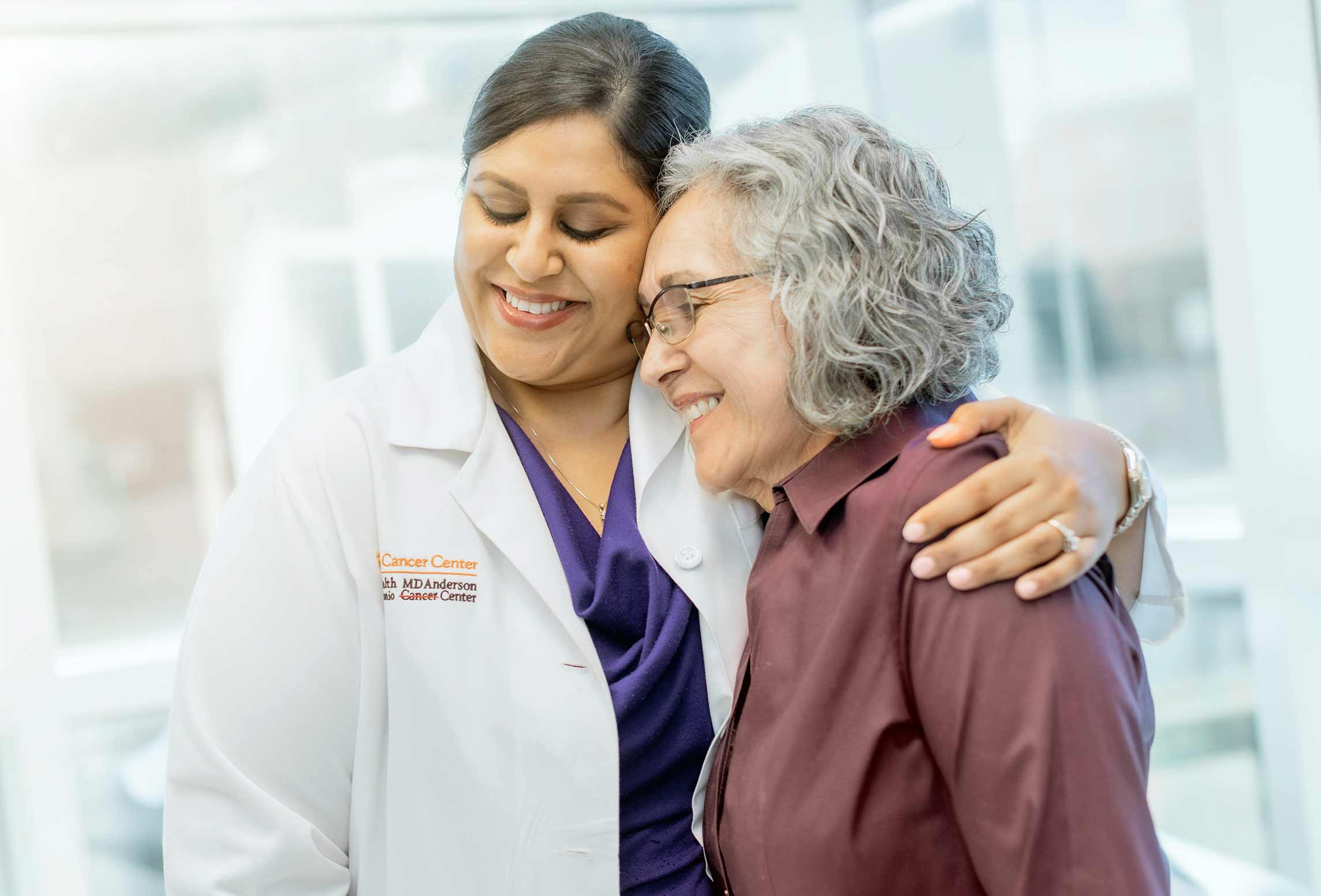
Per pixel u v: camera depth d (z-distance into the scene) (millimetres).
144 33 2734
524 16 3012
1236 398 2330
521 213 1167
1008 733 931
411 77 2953
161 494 2854
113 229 2760
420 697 1155
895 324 1086
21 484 2633
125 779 2820
